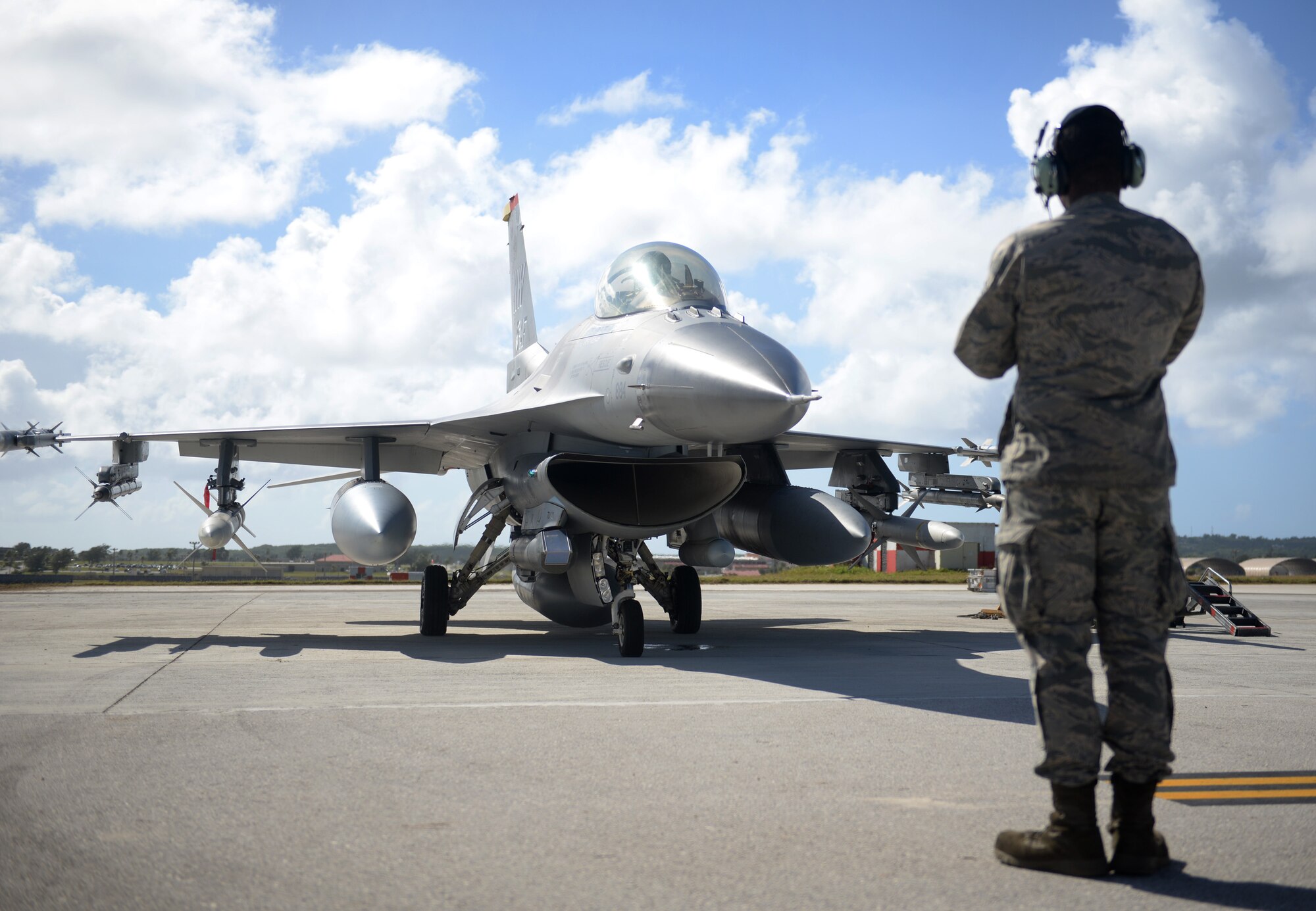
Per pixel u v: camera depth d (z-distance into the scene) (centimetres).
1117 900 279
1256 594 2908
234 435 1281
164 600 2175
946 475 1562
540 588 1235
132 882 291
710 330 927
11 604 1998
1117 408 308
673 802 386
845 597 2541
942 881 294
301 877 295
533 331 1944
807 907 271
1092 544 311
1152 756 302
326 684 737
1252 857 321
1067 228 316
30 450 1260
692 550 1284
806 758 471
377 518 1127
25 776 427
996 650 1069
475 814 367
